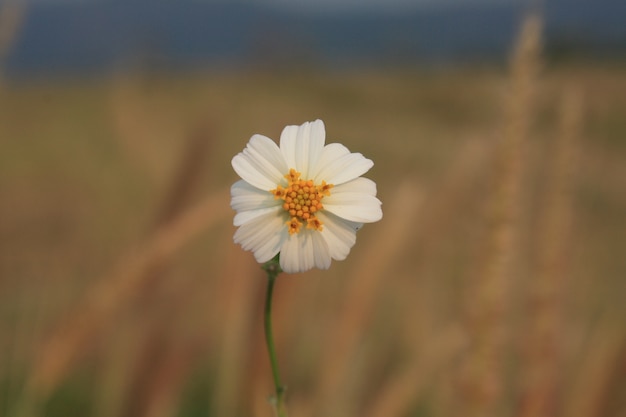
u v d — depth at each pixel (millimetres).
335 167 280
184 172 440
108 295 410
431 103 3625
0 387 437
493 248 372
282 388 281
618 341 395
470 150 427
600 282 833
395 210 436
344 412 425
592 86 3090
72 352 409
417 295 463
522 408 381
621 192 1529
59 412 538
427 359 403
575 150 383
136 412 439
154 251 414
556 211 384
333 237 274
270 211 276
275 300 424
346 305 425
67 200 1440
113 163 1429
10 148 2129
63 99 3055
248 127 1133
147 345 439
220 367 430
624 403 387
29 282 638
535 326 383
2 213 1421
